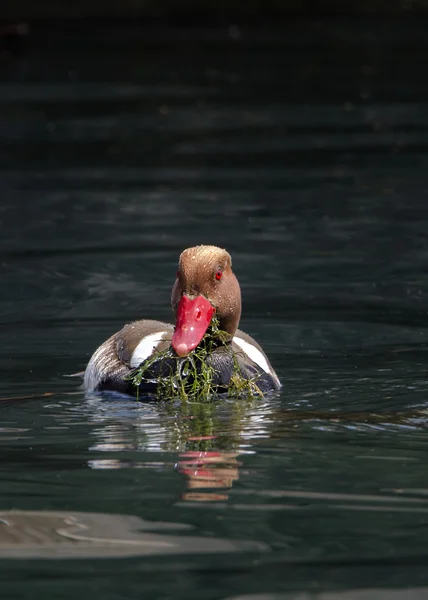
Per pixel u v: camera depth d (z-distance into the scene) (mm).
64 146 26578
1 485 8156
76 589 6379
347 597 6250
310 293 15406
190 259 10914
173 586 6406
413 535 7094
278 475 8305
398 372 11758
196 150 25938
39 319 14367
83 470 8500
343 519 7383
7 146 26656
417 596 6258
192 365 10820
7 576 6570
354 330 13664
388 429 9531
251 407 10398
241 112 30719
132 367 11086
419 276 16156
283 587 6383
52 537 7137
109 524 7340
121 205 20891
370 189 21812
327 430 9516
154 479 8250
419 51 40438
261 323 14047
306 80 35344
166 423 9828
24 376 11875
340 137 27172
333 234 18594
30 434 9547
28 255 17531
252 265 16828
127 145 26594
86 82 35969
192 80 35844
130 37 45719
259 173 23516
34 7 50531
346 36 44625
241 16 51312
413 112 30250
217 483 8148
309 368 12023
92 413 10234
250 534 7141
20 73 38062
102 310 14758
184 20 50469
